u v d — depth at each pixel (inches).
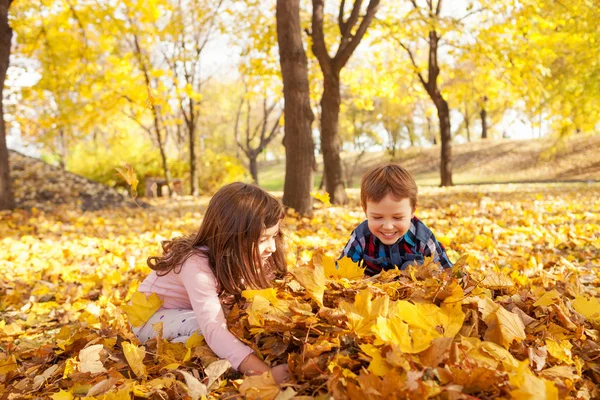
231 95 1455.5
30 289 170.2
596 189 585.6
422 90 767.1
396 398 51.9
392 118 1408.7
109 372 74.5
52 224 319.6
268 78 606.9
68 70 552.7
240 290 87.7
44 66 551.5
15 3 502.6
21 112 750.5
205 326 79.3
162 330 83.7
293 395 57.9
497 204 364.8
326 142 424.5
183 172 843.4
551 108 580.7
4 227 298.0
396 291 80.4
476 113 1870.1
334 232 244.7
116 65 575.8
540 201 387.9
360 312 68.4
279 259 104.3
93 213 406.6
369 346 60.2
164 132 916.0
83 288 163.6
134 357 74.7
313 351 63.7
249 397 60.2
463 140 2368.4
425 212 324.2
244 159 1792.6
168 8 544.7
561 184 757.3
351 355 63.7
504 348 65.2
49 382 82.2
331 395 57.1
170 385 69.9
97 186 502.9
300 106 320.2
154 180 709.9
